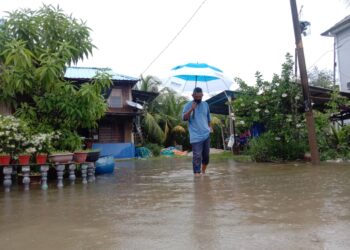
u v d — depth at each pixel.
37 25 7.45
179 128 22.77
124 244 2.47
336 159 9.41
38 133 6.72
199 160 6.89
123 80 18.92
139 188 5.25
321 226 2.74
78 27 7.77
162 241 2.50
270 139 10.26
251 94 10.59
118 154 18.70
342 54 18.84
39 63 7.29
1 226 3.11
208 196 4.22
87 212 3.57
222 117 23.91
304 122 10.04
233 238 2.51
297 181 5.32
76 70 18.33
